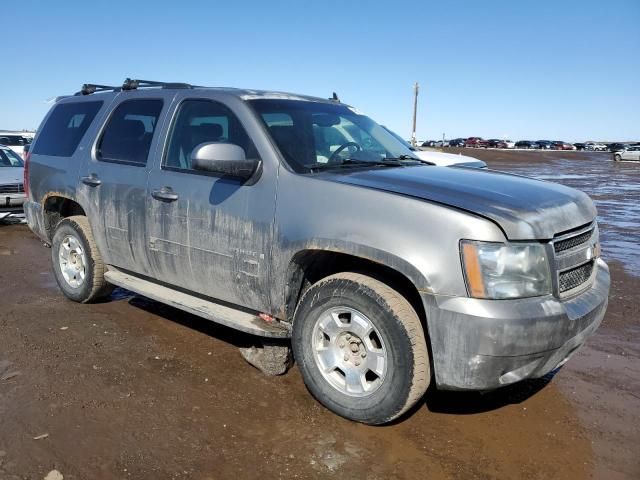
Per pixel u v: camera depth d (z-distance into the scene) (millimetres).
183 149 4211
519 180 3805
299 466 2963
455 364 2973
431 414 3537
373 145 4398
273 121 3906
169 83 4676
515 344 2891
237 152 3586
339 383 3418
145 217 4336
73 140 5266
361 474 2910
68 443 3086
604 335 4969
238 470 2912
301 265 3551
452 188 3312
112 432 3211
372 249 3131
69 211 5715
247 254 3689
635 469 3008
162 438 3170
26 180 5773
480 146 84000
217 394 3695
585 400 3768
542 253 3035
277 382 3889
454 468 2988
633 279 6941
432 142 90562
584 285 3406
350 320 3346
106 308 5309
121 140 4766
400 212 3115
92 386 3744
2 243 8555
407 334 3066
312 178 3488
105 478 2811
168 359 4207
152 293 4402
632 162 45938
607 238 10000
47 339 4523
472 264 2912
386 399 3166
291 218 3469
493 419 3500
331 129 4230
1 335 4590
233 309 4023
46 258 7527
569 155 59281
